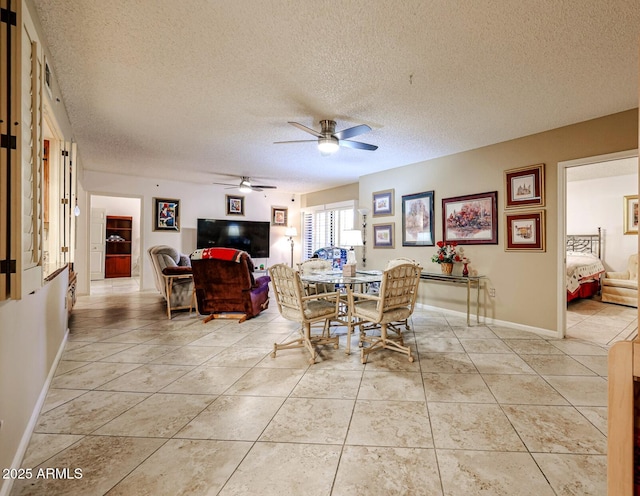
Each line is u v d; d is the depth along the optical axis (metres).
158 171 6.11
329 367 2.75
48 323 2.38
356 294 3.09
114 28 2.00
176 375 2.56
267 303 5.09
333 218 7.67
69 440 1.72
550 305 3.66
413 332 3.78
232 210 7.83
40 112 1.77
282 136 4.04
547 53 2.23
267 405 2.10
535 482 1.43
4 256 1.41
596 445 1.69
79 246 6.12
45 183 3.17
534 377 2.53
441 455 1.62
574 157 3.49
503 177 4.10
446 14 1.85
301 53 2.26
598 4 1.77
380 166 5.49
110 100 3.04
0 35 1.42
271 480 1.45
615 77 2.55
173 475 1.47
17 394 1.57
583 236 6.45
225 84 2.71
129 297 6.05
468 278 4.12
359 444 1.70
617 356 0.67
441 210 4.82
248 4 1.79
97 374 2.57
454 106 3.10
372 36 2.07
